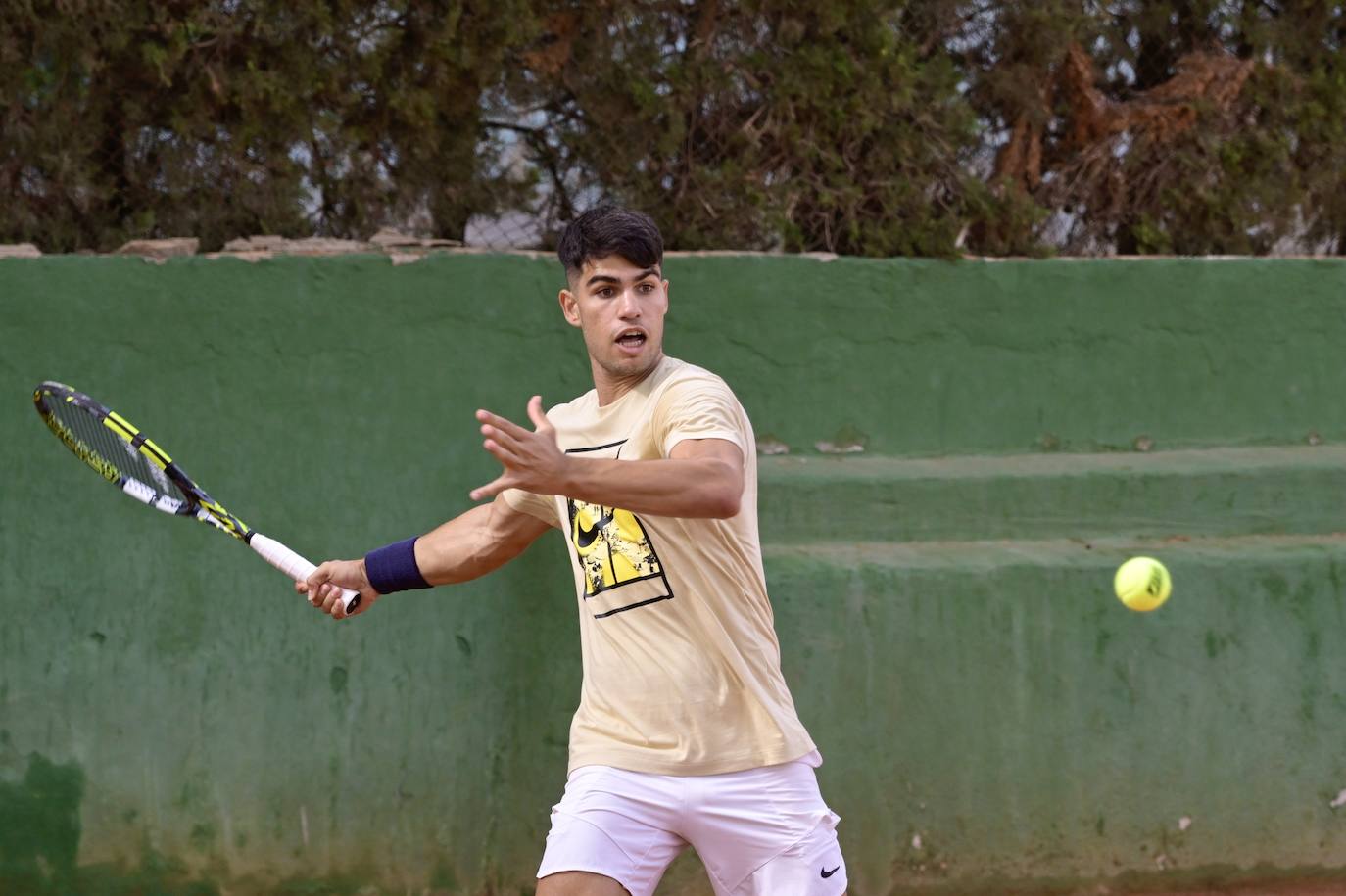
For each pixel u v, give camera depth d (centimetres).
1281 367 1652
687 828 924
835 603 1431
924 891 1451
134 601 1423
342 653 1437
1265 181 1802
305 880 1430
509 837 1444
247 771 1427
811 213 1684
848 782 1434
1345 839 1508
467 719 1445
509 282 1474
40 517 1417
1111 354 1619
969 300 1591
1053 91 1794
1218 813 1491
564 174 1672
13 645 1411
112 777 1414
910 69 1656
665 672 913
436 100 1592
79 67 1513
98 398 1418
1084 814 1472
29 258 1412
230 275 1435
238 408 1436
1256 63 1795
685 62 1647
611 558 926
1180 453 1625
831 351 1559
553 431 797
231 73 1528
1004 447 1602
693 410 886
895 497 1505
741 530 923
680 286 1527
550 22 1609
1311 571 1507
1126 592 1211
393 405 1457
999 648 1456
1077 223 1794
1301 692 1504
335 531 1448
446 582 1074
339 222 1631
